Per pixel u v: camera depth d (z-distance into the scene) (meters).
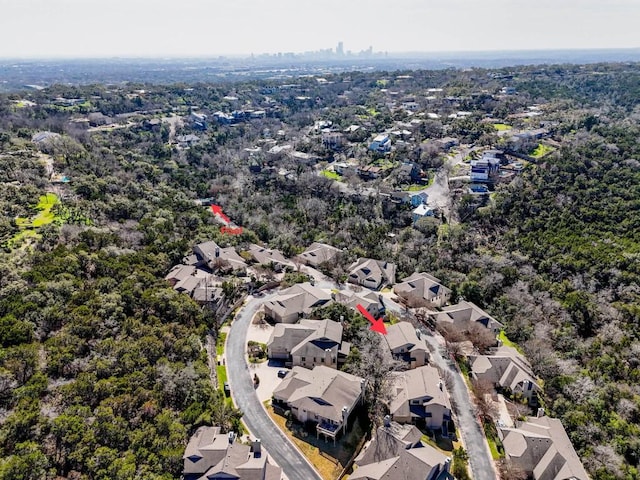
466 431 68.00
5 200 104.50
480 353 85.44
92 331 67.38
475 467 61.91
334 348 76.94
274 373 76.81
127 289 78.94
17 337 61.78
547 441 62.53
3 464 46.38
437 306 101.81
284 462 59.44
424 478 54.84
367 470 57.12
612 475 60.81
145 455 52.75
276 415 67.31
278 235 132.12
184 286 94.25
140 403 58.59
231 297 97.25
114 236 99.62
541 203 126.00
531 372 81.94
